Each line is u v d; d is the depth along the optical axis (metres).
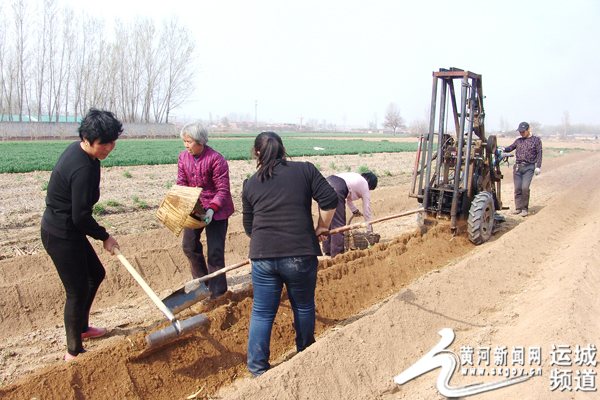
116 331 4.64
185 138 4.55
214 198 4.66
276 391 3.20
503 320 4.79
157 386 3.53
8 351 4.25
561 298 4.68
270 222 3.38
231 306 4.44
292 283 3.47
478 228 7.38
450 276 5.41
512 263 6.37
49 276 5.35
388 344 4.05
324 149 35.91
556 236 8.22
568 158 32.75
